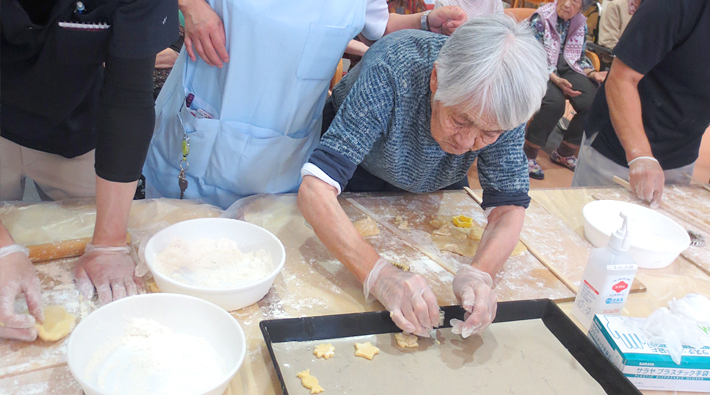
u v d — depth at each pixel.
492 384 0.98
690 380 1.00
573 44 3.89
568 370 1.03
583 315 1.17
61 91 1.16
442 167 1.42
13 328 0.88
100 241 1.11
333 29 1.30
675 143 2.04
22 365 0.86
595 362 1.02
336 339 1.04
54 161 1.41
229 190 1.54
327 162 1.17
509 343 1.09
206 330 0.95
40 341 0.91
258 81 1.33
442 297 1.20
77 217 1.27
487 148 1.32
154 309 0.95
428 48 1.22
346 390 0.92
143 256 1.11
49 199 1.60
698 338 1.02
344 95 1.52
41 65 1.06
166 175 1.54
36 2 0.93
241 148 1.41
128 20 0.92
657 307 1.29
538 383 0.99
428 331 1.06
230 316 0.92
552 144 4.46
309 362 0.97
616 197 1.88
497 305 1.14
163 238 1.16
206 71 1.39
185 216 1.36
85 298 1.02
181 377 0.86
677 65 1.85
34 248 1.10
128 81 0.99
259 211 1.44
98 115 1.04
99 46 0.97
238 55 1.29
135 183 1.10
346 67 2.64
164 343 0.92
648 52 1.81
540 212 1.69
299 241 1.35
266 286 1.08
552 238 1.55
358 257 1.14
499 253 1.26
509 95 0.95
